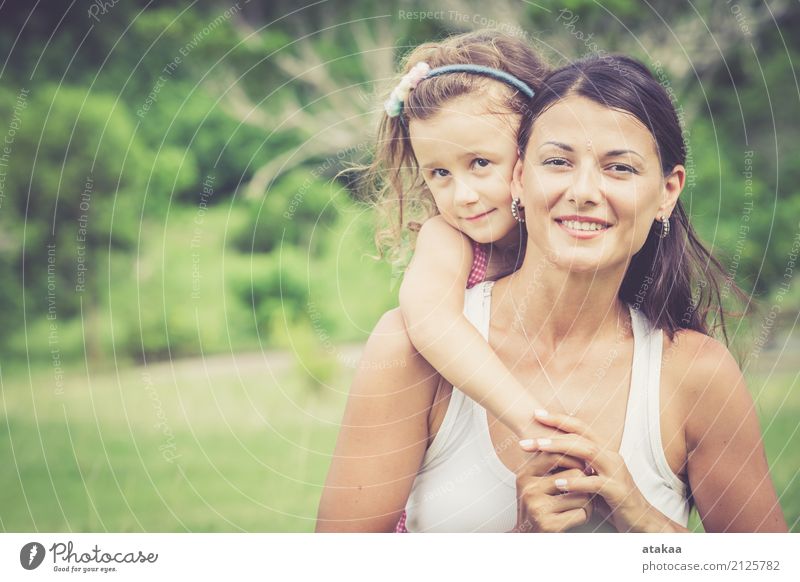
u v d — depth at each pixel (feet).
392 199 10.91
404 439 9.43
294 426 18.15
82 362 22.30
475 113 9.56
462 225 9.78
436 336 9.23
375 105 11.98
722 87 23.35
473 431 9.42
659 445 9.27
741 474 9.37
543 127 9.09
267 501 13.91
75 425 18.02
